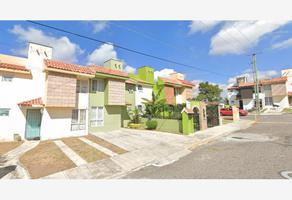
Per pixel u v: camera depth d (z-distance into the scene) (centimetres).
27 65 1456
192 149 1160
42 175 753
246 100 4631
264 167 721
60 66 1497
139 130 1959
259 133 1554
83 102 1731
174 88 3203
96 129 1831
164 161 923
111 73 1903
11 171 797
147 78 2861
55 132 1517
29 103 1363
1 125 1299
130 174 761
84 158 975
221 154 970
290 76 4288
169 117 2095
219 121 2241
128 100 2414
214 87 4697
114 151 1108
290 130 1566
